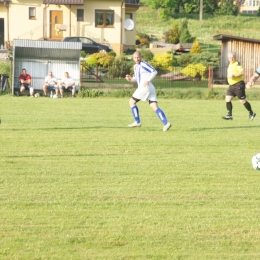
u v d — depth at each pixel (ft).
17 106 170.19
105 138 106.63
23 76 221.87
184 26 442.91
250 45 309.22
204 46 428.97
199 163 85.40
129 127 121.80
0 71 242.99
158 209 62.39
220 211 62.03
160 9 551.18
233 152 94.53
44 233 55.11
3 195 66.74
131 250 51.60
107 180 74.13
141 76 116.57
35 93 225.15
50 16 395.55
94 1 394.32
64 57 231.50
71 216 59.82
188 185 72.43
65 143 100.68
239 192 69.56
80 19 395.96
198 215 60.59
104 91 219.82
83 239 53.78
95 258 49.83
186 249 52.01
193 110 165.78
